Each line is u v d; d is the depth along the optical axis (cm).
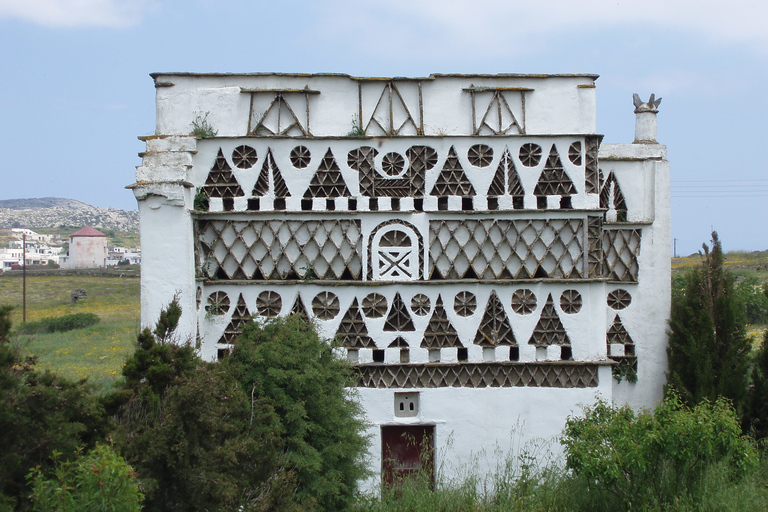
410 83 2131
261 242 2066
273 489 1387
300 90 2105
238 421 1438
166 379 1480
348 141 2073
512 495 1853
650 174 2391
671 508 1648
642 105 2438
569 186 2119
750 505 1648
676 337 2288
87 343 3772
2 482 1120
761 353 2266
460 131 2134
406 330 2088
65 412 1257
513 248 2109
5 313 1319
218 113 2105
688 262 7712
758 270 6431
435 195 2095
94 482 1055
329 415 1667
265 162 2066
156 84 2092
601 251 2125
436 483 2038
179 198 1900
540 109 2156
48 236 16875
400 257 2083
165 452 1220
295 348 1711
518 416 2089
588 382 2111
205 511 1237
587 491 1783
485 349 2109
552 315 2114
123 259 11944
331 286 2056
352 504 1720
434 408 2077
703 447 1670
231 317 2041
